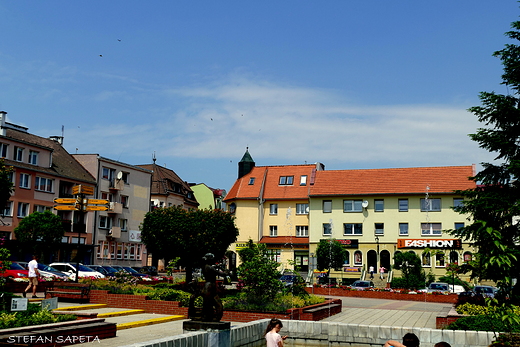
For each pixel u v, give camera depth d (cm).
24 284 2442
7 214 4566
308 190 6475
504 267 1150
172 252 3097
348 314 2519
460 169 5766
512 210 2264
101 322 1448
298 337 1722
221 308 1278
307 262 6172
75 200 2570
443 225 5538
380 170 6056
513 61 2428
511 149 2448
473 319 1658
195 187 9269
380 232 5753
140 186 6316
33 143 4900
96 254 5500
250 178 6819
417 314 2575
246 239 6506
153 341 1080
